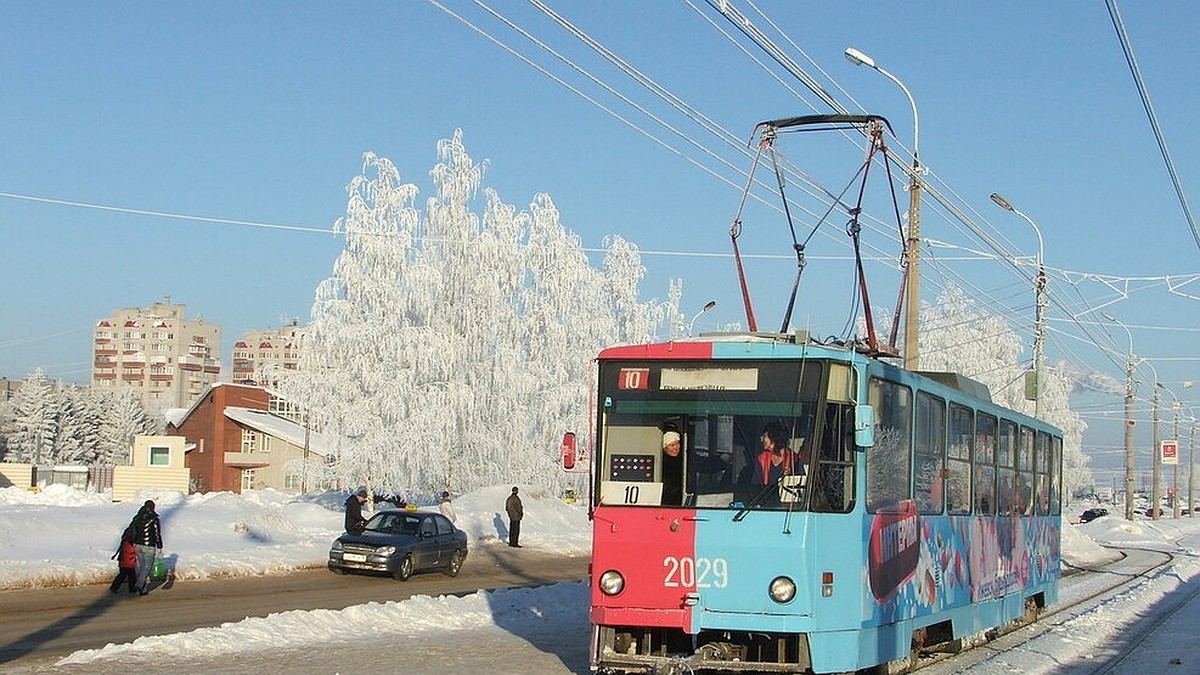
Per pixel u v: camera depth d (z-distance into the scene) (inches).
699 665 458.0
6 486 3002.0
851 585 475.2
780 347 474.6
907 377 549.3
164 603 907.4
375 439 1715.1
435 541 1264.8
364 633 707.4
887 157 718.5
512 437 1851.6
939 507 594.9
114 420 5064.0
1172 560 1811.0
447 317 1845.5
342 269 1785.2
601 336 2153.1
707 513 466.0
